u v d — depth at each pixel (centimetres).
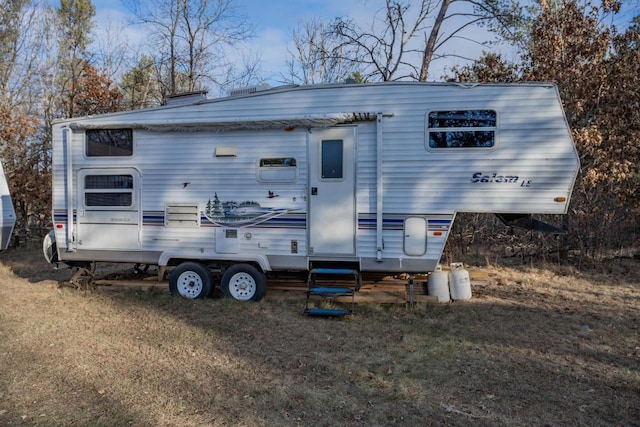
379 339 496
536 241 965
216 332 520
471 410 337
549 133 560
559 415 329
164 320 562
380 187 595
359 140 602
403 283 684
